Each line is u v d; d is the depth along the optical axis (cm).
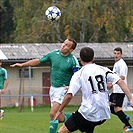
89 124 1570
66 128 1591
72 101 5828
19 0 8500
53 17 2736
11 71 5903
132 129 2527
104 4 7769
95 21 7769
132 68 6125
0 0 8825
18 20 8394
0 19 9788
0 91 3544
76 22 7775
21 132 2491
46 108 5422
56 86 2167
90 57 1577
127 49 6406
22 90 5872
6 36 9812
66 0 7975
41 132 2486
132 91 6034
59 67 2153
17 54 6012
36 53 6116
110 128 2669
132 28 7731
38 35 7931
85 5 7706
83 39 7950
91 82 1549
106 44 6662
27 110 5116
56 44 6575
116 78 1554
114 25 7762
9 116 3691
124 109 4522
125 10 7806
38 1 8100
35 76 5959
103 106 1552
